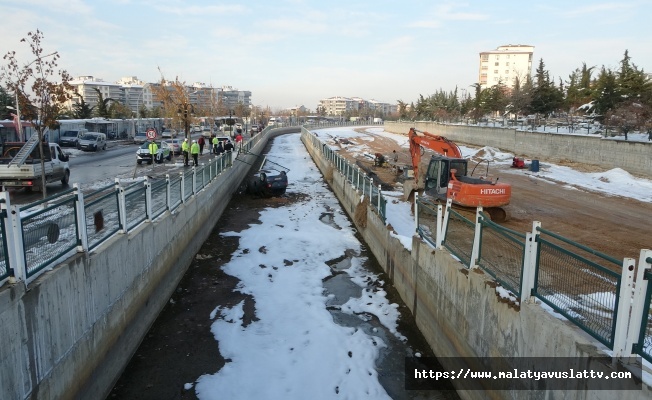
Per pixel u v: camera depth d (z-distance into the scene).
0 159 20.73
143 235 10.48
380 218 15.54
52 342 6.64
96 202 8.48
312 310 11.82
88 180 24.25
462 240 9.12
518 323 6.70
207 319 11.22
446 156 18.48
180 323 11.00
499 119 60.59
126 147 48.81
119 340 8.99
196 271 14.36
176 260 13.20
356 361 9.60
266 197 25.78
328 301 12.51
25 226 6.21
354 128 103.94
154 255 11.23
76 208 7.70
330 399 8.34
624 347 5.08
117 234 9.51
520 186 25.11
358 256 16.28
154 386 8.55
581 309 5.71
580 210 19.06
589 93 48.88
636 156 27.02
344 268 15.12
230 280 13.69
